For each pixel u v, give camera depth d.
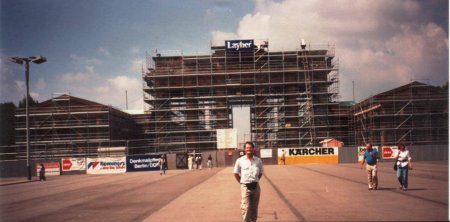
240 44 78.88
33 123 73.50
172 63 79.56
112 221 13.80
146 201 19.06
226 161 61.28
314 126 76.31
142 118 84.62
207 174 40.72
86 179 42.19
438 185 20.47
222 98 79.44
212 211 14.97
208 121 79.38
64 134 73.31
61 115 73.56
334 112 77.56
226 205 16.42
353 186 21.73
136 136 84.25
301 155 58.69
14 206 19.61
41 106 74.00
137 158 56.22
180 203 17.73
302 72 78.56
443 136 60.34
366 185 22.17
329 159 58.41
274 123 78.44
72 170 56.19
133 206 17.47
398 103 65.81
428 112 62.56
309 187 22.00
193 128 79.06
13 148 72.75
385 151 57.34
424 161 53.75
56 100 74.12
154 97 79.50
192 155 60.50
